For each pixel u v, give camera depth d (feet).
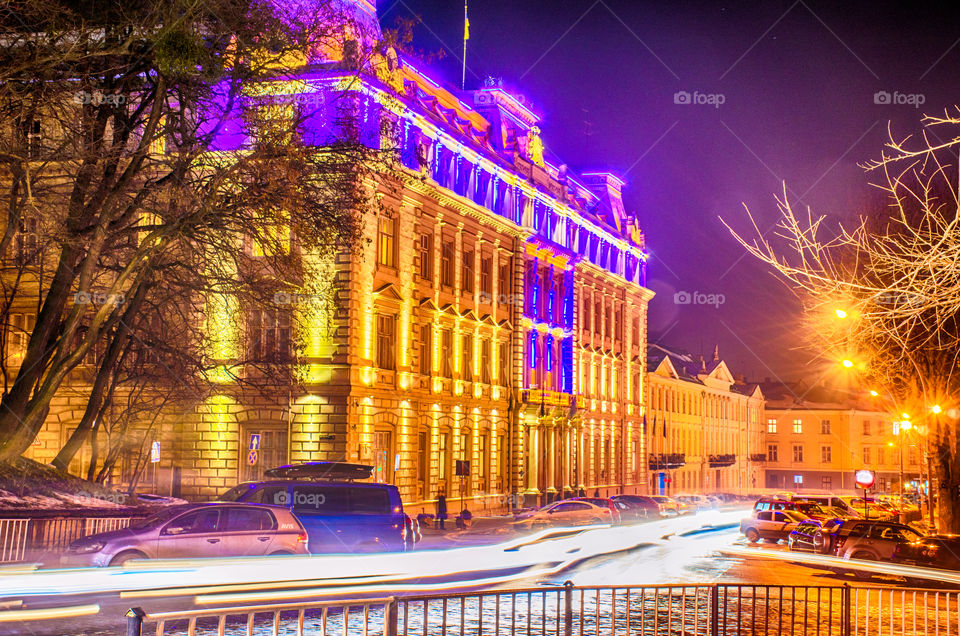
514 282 188.14
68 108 79.87
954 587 83.92
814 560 100.68
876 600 71.15
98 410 106.11
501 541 115.14
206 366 114.11
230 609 26.78
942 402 106.01
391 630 29.89
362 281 134.00
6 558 67.92
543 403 192.24
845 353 57.77
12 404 81.92
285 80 90.99
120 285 82.74
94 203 82.99
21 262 103.04
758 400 427.74
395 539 82.53
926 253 22.76
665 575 81.25
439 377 157.89
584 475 223.92
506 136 191.01
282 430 132.16
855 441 423.23
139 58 77.82
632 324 261.85
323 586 61.62
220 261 93.15
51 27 67.36
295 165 82.23
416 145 145.79
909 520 204.54
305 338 131.44
